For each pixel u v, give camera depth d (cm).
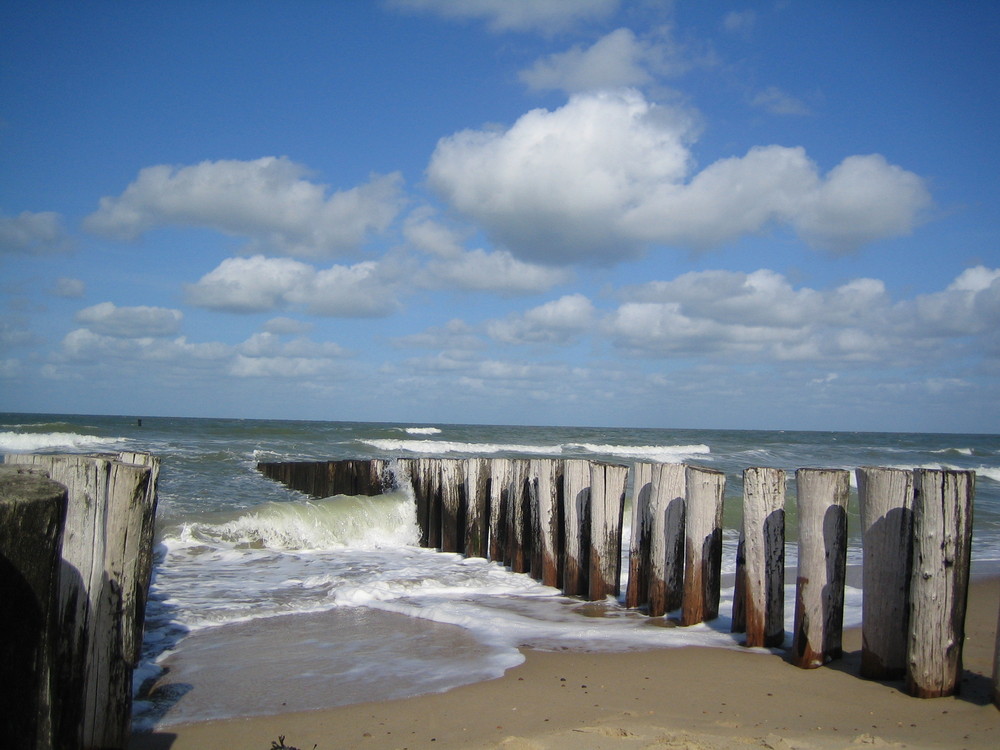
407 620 707
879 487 515
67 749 344
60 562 346
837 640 560
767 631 604
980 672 539
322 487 1380
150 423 5478
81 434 2853
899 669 516
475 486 1045
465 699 494
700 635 644
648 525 758
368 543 1148
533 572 895
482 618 702
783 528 609
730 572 970
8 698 237
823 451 4312
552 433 7044
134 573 372
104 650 362
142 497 375
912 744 405
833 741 410
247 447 2638
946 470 490
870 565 522
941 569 480
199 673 551
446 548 1084
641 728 432
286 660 584
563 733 426
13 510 236
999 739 412
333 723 454
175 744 421
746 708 471
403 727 445
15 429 3048
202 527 1093
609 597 787
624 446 3903
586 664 570
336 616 721
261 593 814
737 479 2128
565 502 827
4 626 235
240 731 441
